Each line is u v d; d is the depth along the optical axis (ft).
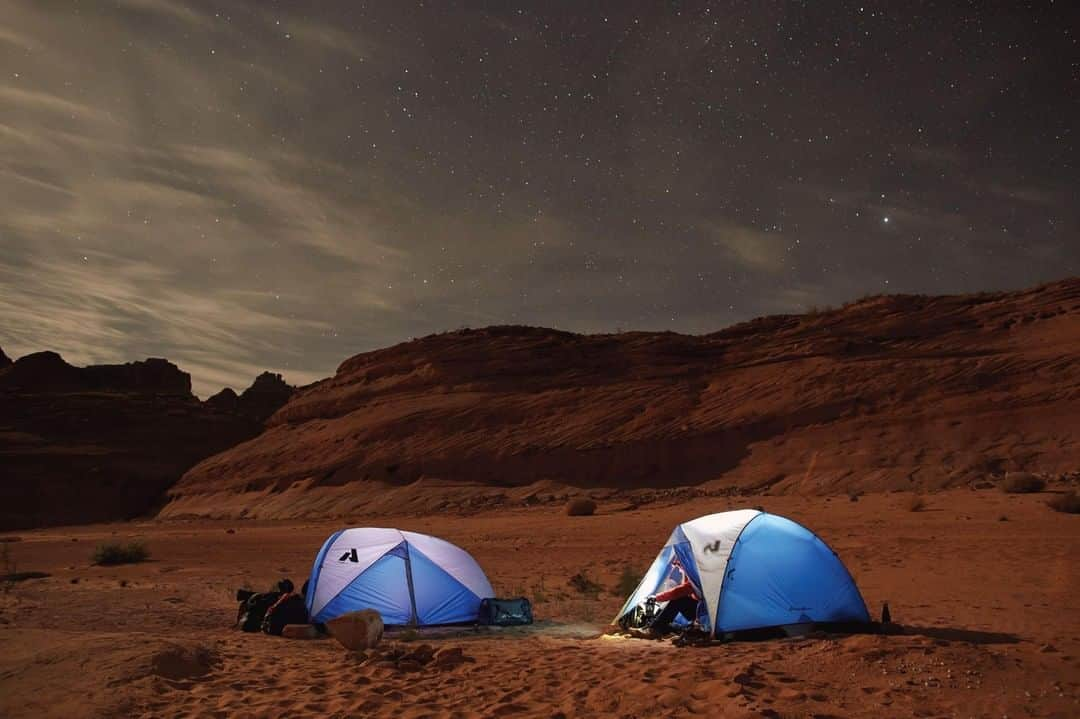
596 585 55.16
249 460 227.81
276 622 38.09
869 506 98.73
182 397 333.01
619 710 21.95
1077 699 21.71
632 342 209.87
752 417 147.74
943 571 54.34
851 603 33.86
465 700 23.49
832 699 22.12
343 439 204.33
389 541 40.70
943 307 183.42
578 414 174.29
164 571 75.20
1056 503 80.89
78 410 292.81
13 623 41.22
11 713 21.74
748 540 34.27
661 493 135.74
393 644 33.30
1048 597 42.65
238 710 22.45
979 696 22.07
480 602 40.34
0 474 251.60
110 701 22.43
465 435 181.37
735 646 30.78
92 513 248.32
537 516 128.06
